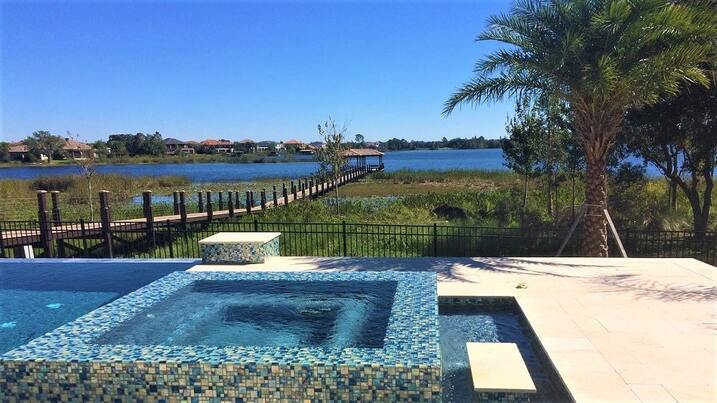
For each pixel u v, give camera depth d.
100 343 4.64
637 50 8.26
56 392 4.13
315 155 24.27
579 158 14.09
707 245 9.95
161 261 9.67
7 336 6.28
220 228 15.08
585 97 8.84
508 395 4.21
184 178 42.00
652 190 16.61
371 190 34.28
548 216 14.88
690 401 3.84
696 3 8.93
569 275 7.64
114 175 38.34
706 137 11.18
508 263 8.60
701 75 8.42
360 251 11.34
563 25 8.80
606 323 5.52
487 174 43.56
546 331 5.32
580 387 4.09
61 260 9.95
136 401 4.11
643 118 11.77
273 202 22.00
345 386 3.96
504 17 9.18
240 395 4.04
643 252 10.49
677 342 4.96
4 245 11.62
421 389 3.90
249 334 5.43
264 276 7.17
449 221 15.66
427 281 6.57
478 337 5.69
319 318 5.88
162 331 5.14
